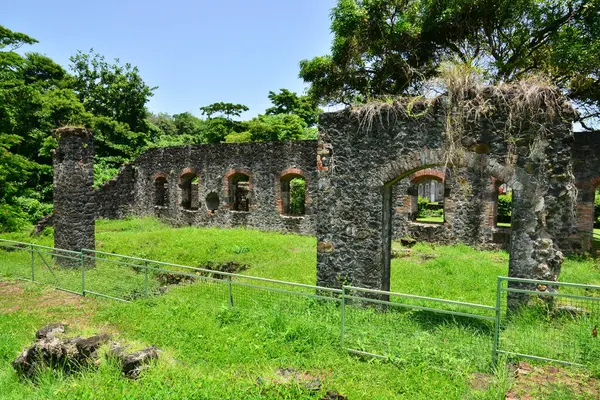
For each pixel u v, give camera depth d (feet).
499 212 65.51
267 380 14.30
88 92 102.06
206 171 60.70
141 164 70.28
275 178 53.88
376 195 23.26
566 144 19.84
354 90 57.06
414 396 14.11
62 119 81.41
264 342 18.60
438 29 47.32
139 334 20.59
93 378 15.51
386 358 16.83
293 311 21.84
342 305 18.20
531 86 19.52
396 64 50.90
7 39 69.31
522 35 43.24
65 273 32.58
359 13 48.83
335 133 24.18
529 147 19.69
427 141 21.75
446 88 20.99
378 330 19.03
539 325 18.20
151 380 14.73
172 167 65.21
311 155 50.65
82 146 36.09
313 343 18.37
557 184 19.83
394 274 31.19
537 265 19.70
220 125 106.83
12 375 17.63
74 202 35.65
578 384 14.08
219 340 19.04
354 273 23.95
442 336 18.21
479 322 20.24
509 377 14.52
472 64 21.56
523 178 19.83
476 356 16.39
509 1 41.75
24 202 67.36
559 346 16.30
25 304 26.63
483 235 43.11
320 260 24.90
